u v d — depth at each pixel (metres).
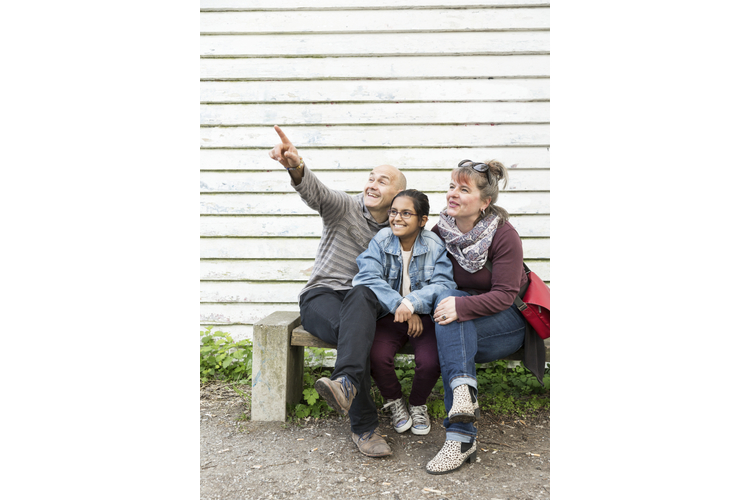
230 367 3.05
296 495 1.85
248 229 3.28
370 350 2.07
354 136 3.24
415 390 2.31
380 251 2.32
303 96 3.24
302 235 3.28
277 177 3.27
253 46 3.23
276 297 3.29
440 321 2.05
